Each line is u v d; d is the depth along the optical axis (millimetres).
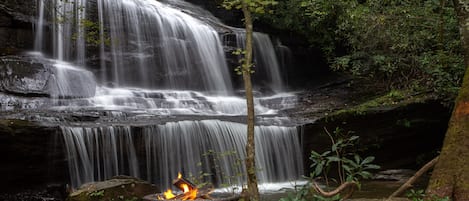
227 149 11859
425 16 13078
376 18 13664
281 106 16328
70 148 9992
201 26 17547
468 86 6234
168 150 11008
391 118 12953
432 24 12945
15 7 14273
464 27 7191
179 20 17234
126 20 16109
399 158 13531
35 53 14523
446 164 6055
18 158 9625
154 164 10828
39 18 14680
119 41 15812
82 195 8430
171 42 16750
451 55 12391
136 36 16203
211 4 20812
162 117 12125
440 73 12227
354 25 14438
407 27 13375
